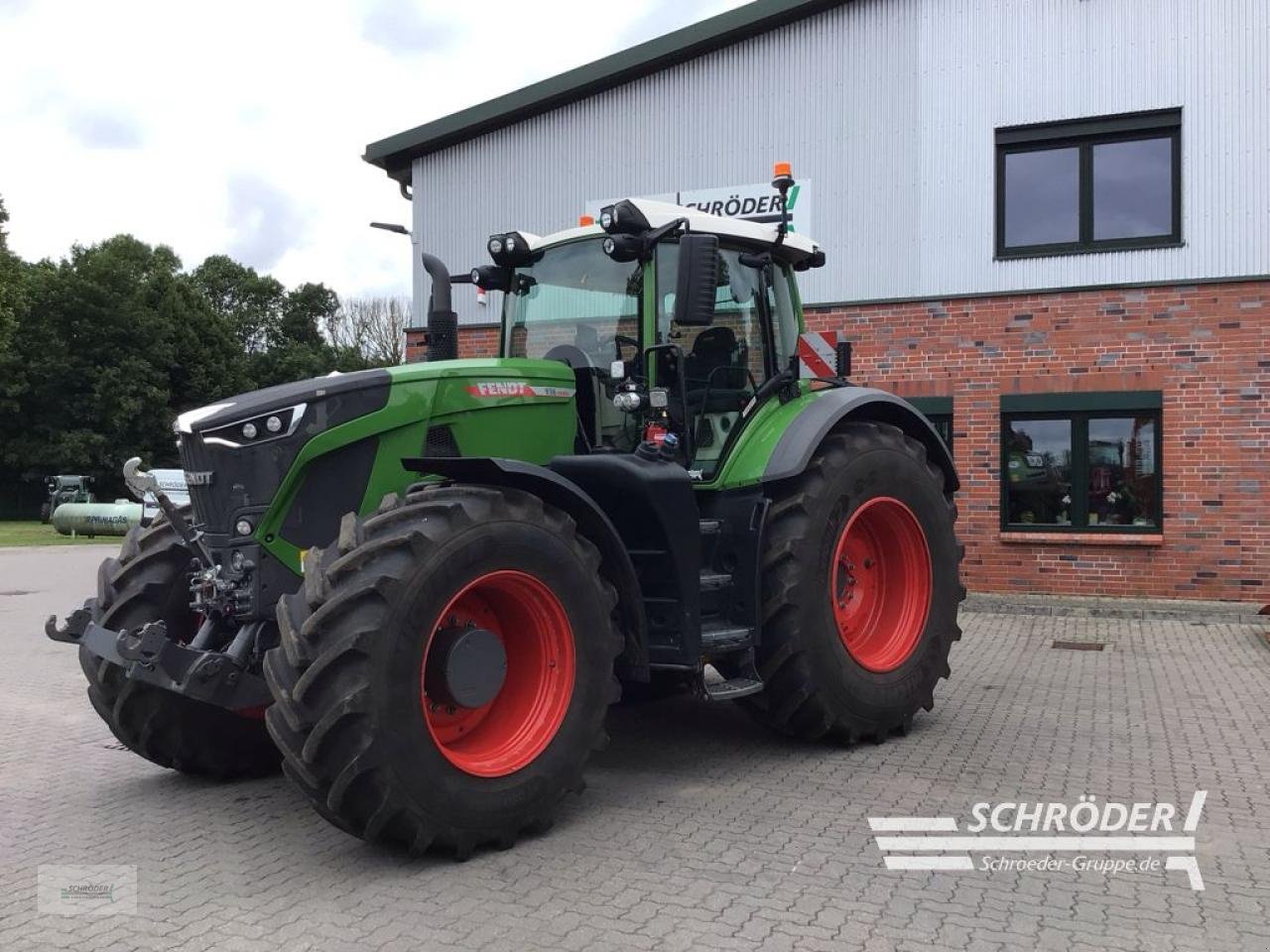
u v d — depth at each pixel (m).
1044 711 6.38
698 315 4.67
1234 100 10.41
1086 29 10.91
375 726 3.58
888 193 11.67
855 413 5.94
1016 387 11.14
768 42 12.26
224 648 4.42
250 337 60.19
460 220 14.08
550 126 13.52
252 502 4.21
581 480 4.73
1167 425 10.59
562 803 4.57
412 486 4.35
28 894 3.68
